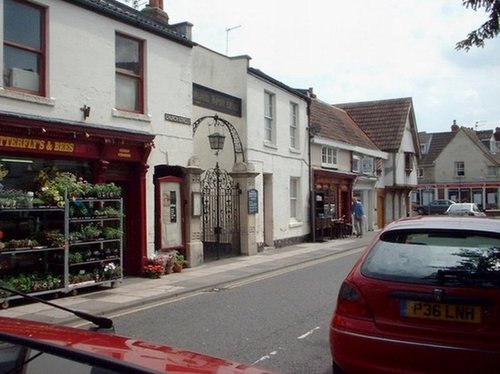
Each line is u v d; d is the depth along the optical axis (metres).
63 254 10.10
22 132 9.90
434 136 62.91
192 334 7.37
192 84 15.45
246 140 17.81
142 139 12.60
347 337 4.51
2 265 9.61
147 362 2.14
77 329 2.69
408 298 4.39
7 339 2.30
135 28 12.88
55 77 10.83
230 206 17.53
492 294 4.18
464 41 5.67
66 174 10.58
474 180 56.84
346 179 26.41
